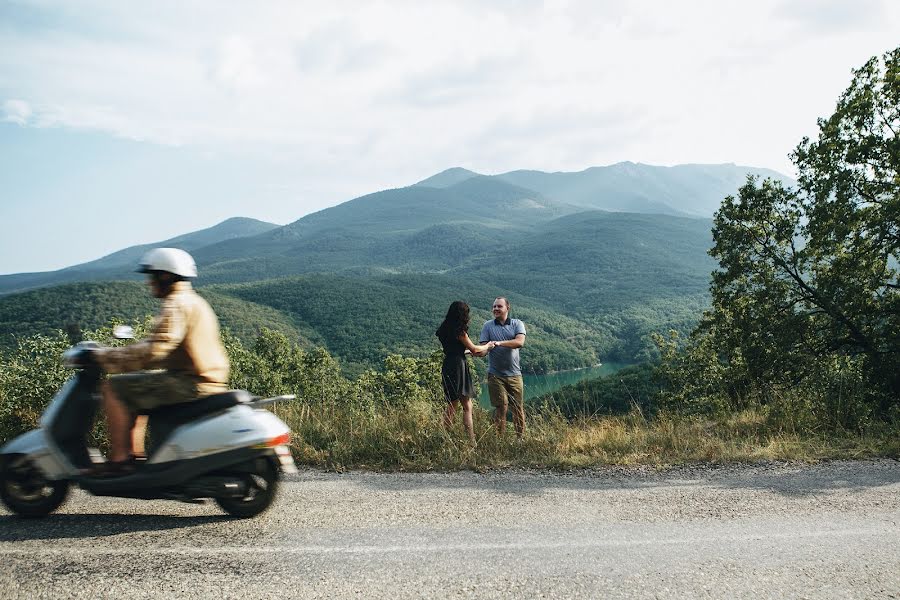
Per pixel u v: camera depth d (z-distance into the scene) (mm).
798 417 7480
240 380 27906
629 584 2904
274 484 3848
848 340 19594
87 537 3381
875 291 19516
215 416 3771
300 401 7453
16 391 6734
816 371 17562
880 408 8891
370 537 3465
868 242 19094
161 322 3635
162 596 2674
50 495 3754
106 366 3658
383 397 7441
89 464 3840
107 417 3773
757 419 7758
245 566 3010
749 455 5820
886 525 3795
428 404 7000
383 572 2975
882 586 2926
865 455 5855
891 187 18750
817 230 19578
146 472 3703
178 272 3723
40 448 3713
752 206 21797
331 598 2684
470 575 2965
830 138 20109
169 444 3709
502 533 3582
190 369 3779
